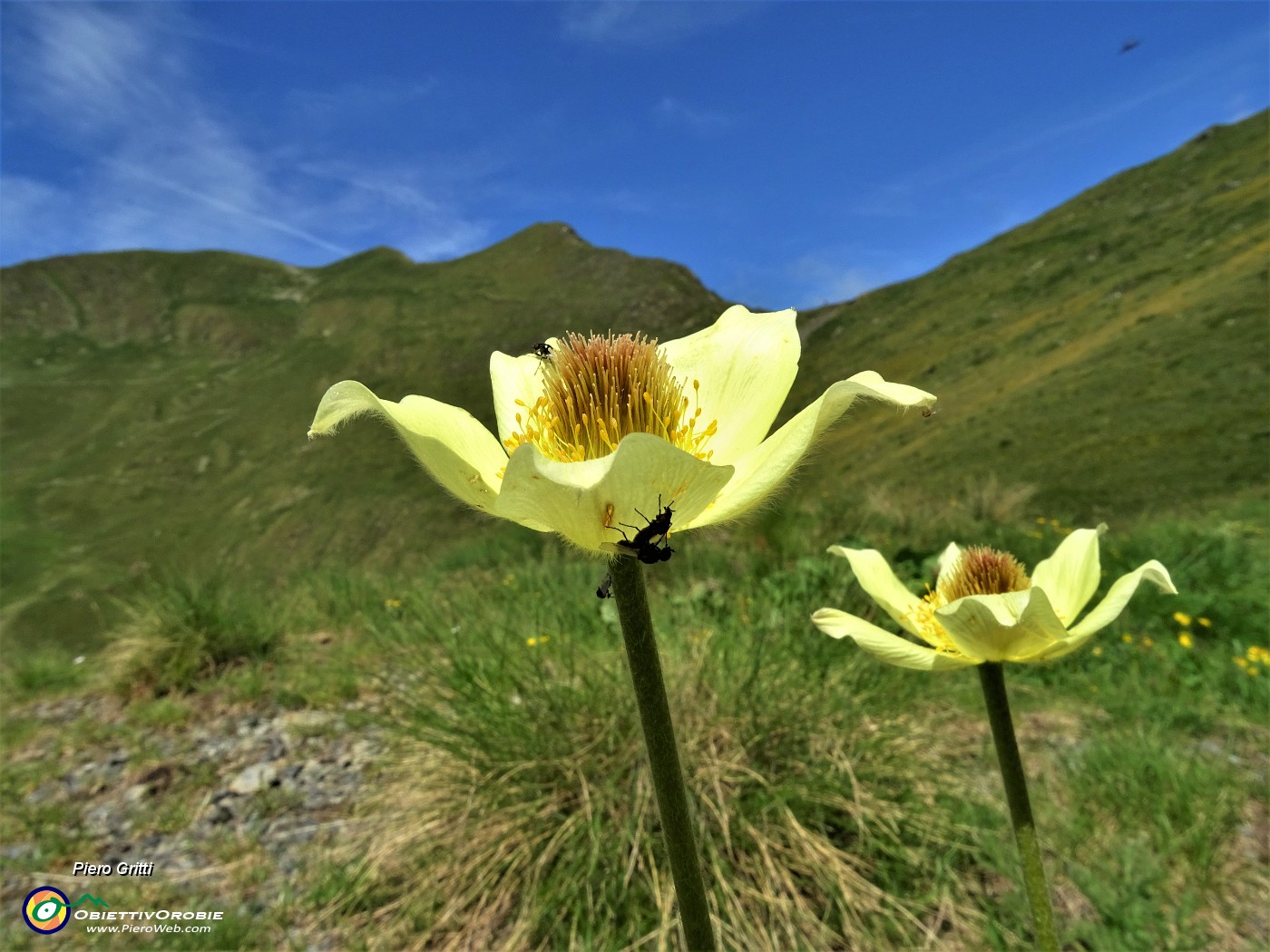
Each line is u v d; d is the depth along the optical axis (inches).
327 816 139.9
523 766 119.8
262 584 291.6
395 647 171.8
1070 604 81.4
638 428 58.0
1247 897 106.5
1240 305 1180.5
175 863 128.5
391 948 107.4
